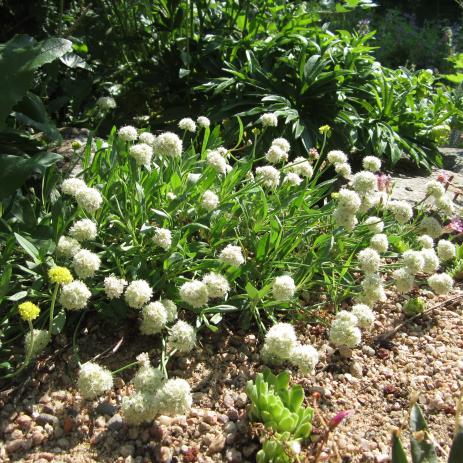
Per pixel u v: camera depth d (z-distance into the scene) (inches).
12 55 91.1
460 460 59.3
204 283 77.7
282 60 167.6
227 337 89.5
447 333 97.7
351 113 167.8
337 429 75.3
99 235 91.3
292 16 177.9
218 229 94.7
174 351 77.8
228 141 151.1
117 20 190.9
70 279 69.4
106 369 79.9
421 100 193.8
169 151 90.7
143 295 74.0
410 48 338.3
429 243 102.5
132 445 70.0
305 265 91.0
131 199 91.4
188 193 93.6
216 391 79.9
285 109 154.4
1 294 74.6
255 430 70.8
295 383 82.7
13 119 121.5
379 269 103.2
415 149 173.8
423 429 65.0
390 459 71.1
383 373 86.8
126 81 185.2
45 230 88.0
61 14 140.4
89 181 93.7
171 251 85.5
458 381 85.4
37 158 89.7
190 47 179.5
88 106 169.8
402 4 432.1
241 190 94.1
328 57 170.2
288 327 74.2
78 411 74.0
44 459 67.3
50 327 74.4
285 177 104.7
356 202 89.1
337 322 78.8
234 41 169.9
